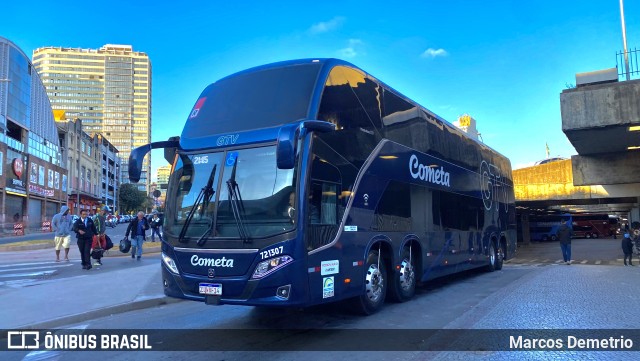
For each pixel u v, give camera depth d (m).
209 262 6.27
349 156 7.48
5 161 52.03
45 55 149.88
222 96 7.45
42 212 64.50
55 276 13.11
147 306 9.15
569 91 14.95
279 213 6.14
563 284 11.44
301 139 6.42
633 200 35.59
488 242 14.83
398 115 9.41
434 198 10.80
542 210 57.66
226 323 7.70
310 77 7.02
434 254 10.57
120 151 151.38
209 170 6.74
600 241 48.69
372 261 8.20
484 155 15.15
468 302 9.38
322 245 6.57
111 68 154.50
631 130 15.26
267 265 5.98
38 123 64.50
